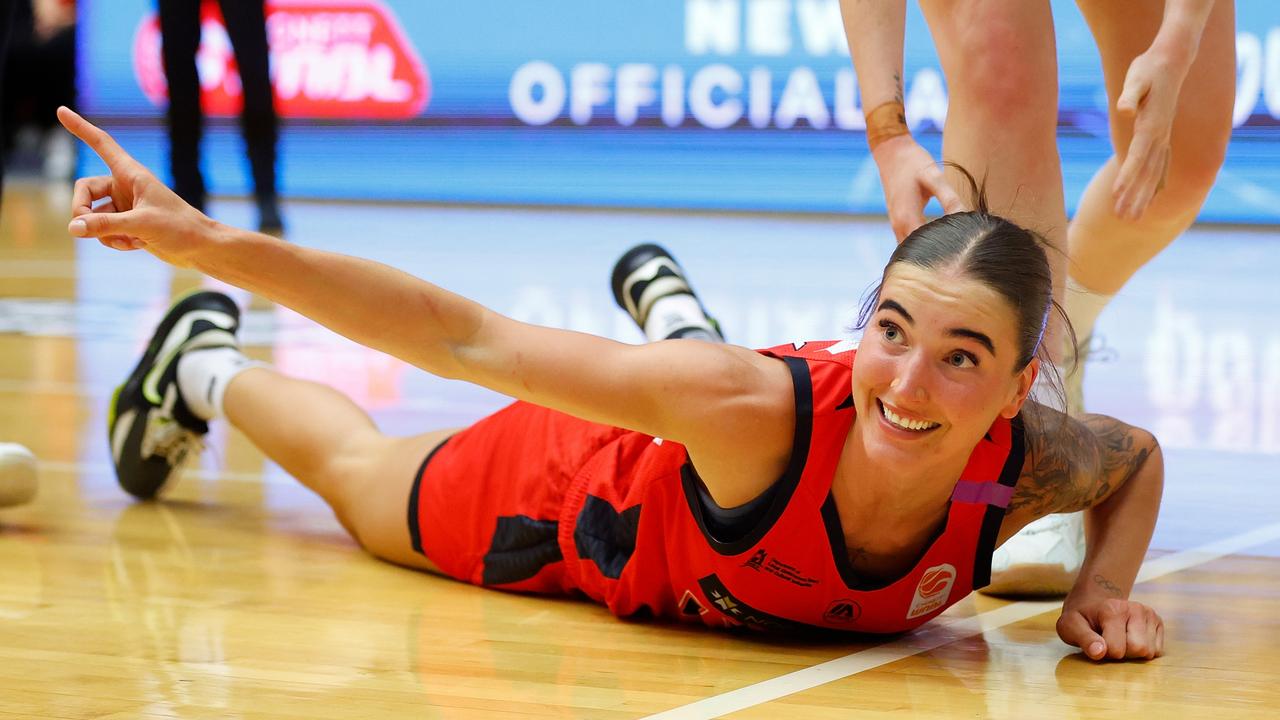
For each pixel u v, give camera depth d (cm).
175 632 292
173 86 1133
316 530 393
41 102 1786
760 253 1135
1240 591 334
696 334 391
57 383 603
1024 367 253
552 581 329
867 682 268
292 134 1579
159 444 405
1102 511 311
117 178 245
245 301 916
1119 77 375
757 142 1467
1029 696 260
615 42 1491
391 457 358
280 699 250
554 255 1104
